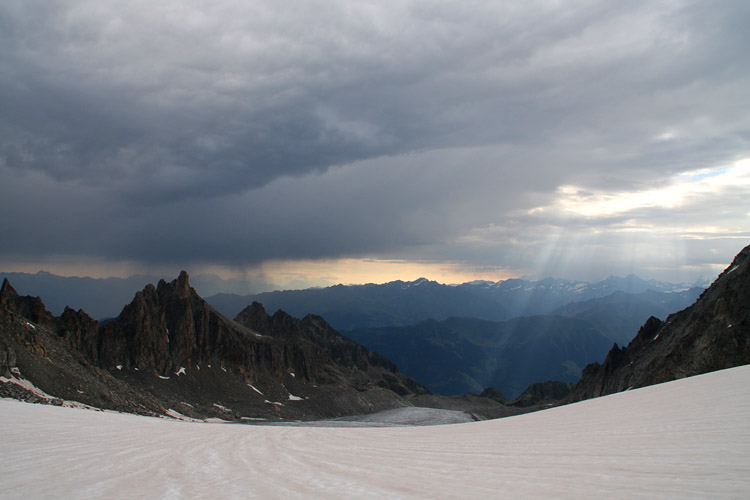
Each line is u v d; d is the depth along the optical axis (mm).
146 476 20078
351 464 22797
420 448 29016
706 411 31094
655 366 134750
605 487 13805
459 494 14516
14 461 23906
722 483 12953
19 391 115438
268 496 15633
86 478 19656
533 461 20438
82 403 127188
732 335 114688
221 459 25234
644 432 26000
